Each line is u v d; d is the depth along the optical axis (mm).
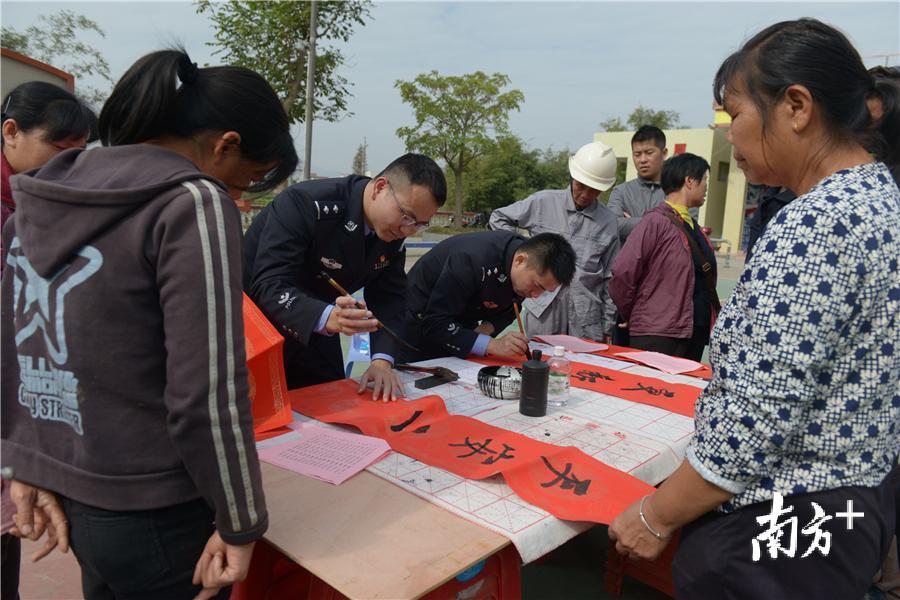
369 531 1025
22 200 854
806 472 903
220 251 814
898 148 988
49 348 852
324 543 983
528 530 1047
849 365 856
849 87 878
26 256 858
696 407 1056
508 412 1664
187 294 792
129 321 821
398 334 1976
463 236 2361
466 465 1279
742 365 871
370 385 1797
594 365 2240
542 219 3094
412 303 2373
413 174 1671
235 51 13914
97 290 812
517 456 1319
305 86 14008
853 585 930
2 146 1688
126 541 865
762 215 2828
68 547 919
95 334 815
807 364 814
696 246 2689
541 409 1630
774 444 852
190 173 840
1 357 936
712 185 18719
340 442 1391
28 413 918
